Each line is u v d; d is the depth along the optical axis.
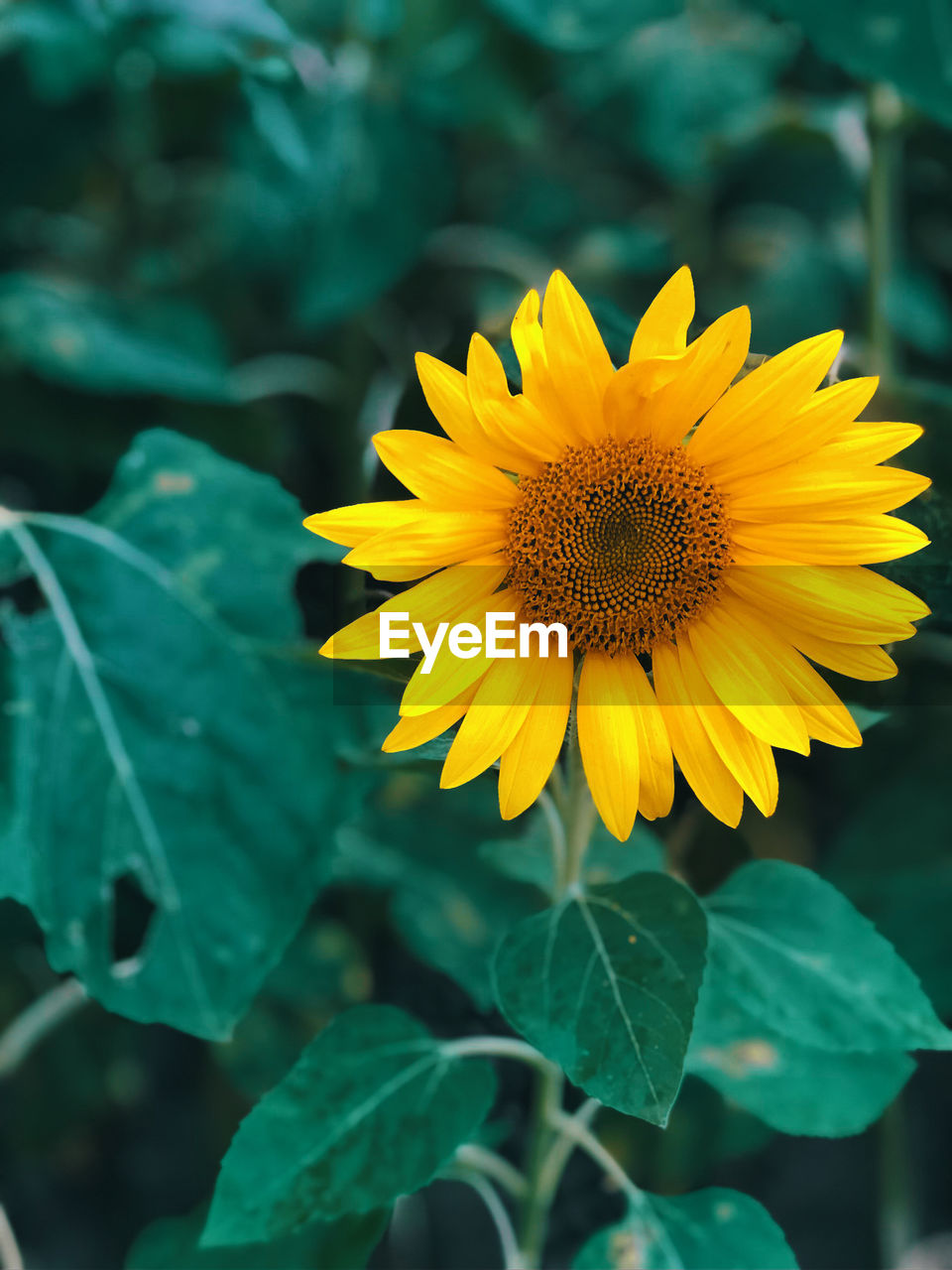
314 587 0.55
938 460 0.56
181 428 0.74
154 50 0.69
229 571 0.52
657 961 0.42
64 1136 0.81
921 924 0.73
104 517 0.52
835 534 0.42
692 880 0.56
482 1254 0.82
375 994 0.80
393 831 0.74
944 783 0.75
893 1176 0.78
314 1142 0.46
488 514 0.42
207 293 0.90
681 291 0.40
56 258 0.90
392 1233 0.81
